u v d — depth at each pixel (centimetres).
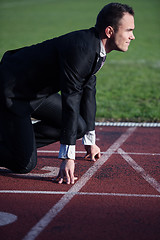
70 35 552
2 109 603
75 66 538
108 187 658
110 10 545
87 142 776
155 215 547
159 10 6531
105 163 796
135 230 500
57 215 541
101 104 1464
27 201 591
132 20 554
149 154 877
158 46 3478
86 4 7181
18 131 598
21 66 582
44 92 607
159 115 1269
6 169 736
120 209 565
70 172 618
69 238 477
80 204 581
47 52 569
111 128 1138
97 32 557
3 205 574
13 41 3331
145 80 2050
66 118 573
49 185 659
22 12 5997
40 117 673
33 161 620
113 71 2325
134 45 3522
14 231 493
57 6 6894
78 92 563
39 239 473
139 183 683
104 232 493
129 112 1324
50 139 701
